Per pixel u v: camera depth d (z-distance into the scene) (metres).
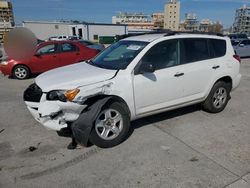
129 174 2.83
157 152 3.31
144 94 3.66
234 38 18.45
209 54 4.48
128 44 4.11
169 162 3.07
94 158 3.17
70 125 3.35
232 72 4.74
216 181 2.70
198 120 4.44
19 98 5.93
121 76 3.46
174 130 4.01
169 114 4.72
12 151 3.35
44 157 3.20
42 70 8.61
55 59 8.68
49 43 8.72
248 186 2.61
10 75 8.54
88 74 3.48
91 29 47.34
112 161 3.10
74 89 3.12
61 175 2.82
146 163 3.05
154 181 2.71
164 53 3.90
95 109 3.22
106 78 3.38
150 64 3.48
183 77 4.04
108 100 3.33
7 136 3.81
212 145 3.50
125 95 3.47
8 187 2.61
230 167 2.95
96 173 2.86
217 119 4.50
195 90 4.30
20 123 4.32
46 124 3.19
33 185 2.65
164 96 3.90
